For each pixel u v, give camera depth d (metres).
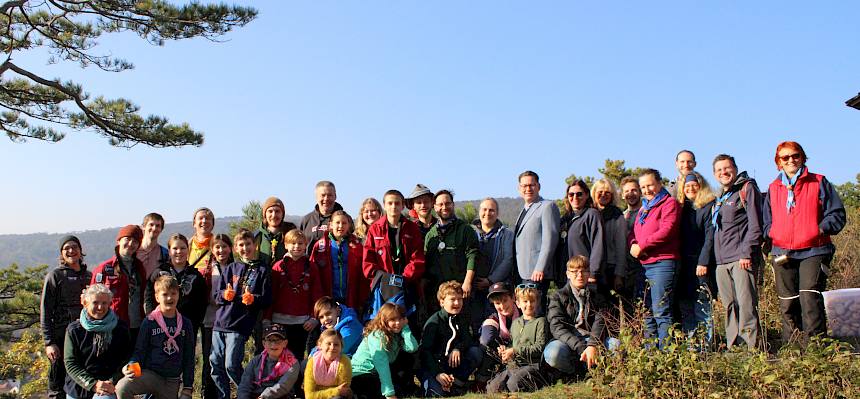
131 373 6.39
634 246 7.41
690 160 7.78
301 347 7.36
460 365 7.23
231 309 7.10
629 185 8.00
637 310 6.83
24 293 22.12
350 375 6.62
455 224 7.91
